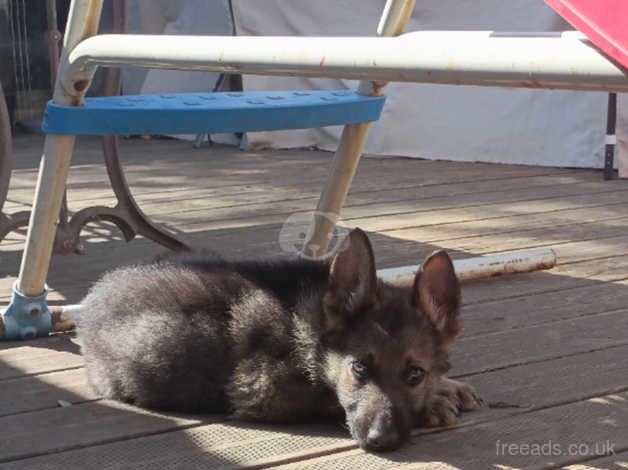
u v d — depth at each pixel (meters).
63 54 1.14
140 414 1.02
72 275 1.56
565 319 1.34
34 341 1.24
